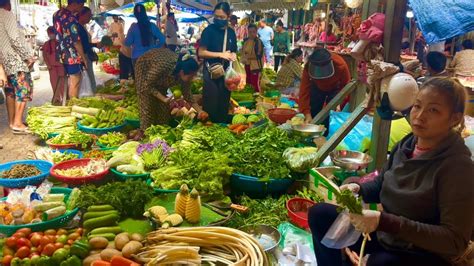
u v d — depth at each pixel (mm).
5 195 3711
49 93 9242
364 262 2162
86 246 2432
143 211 3014
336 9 10703
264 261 2443
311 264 2654
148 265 2277
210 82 5207
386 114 2855
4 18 5582
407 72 3102
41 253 2463
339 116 4363
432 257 1888
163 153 4012
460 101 1775
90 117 5520
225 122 5465
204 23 17219
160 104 5059
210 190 3275
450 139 1814
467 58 6637
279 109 5145
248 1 7445
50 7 14820
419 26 4043
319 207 2172
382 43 3057
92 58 7301
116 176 3805
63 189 3330
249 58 8102
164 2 10977
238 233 2594
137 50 7430
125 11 14328
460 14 3895
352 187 2225
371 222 1751
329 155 3504
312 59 4824
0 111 7434
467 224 1713
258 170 3535
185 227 2709
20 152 5238
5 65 5727
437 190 1792
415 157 1900
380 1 3639
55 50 6707
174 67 4867
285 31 12633
